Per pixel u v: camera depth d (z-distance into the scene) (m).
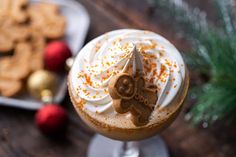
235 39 0.50
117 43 0.40
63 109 0.52
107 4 0.59
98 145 0.51
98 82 0.39
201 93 0.52
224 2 0.52
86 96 0.38
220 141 0.51
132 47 0.39
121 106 0.36
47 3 0.58
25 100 0.53
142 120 0.37
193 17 0.54
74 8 0.58
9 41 0.56
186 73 0.40
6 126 0.52
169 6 0.54
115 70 0.38
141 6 0.59
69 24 0.58
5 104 0.52
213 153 0.50
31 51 0.56
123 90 0.36
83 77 0.39
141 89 0.37
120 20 0.58
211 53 0.49
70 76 0.40
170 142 0.51
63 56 0.53
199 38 0.52
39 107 0.52
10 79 0.53
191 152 0.51
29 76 0.54
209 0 0.58
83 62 0.40
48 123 0.50
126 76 0.36
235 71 0.47
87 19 0.57
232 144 0.51
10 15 0.57
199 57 0.51
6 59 0.55
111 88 0.36
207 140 0.51
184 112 0.52
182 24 0.54
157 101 0.38
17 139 0.51
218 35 0.51
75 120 0.52
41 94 0.52
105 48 0.40
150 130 0.38
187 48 0.56
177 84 0.38
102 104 0.38
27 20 0.58
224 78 0.47
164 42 0.41
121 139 0.40
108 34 0.41
